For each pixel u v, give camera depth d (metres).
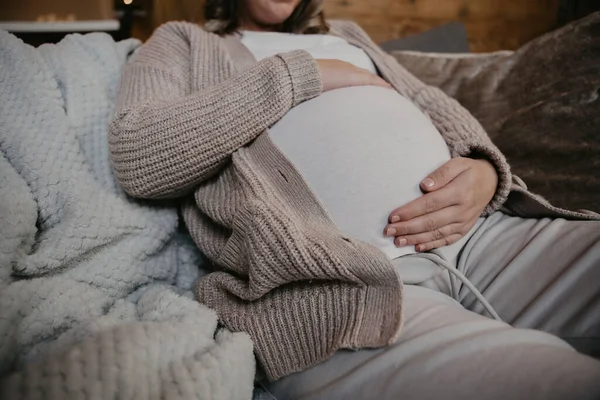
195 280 0.88
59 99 0.82
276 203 0.66
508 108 1.28
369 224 0.73
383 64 1.10
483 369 0.50
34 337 0.58
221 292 0.73
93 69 0.91
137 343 0.55
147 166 0.74
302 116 0.80
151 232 0.79
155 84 0.85
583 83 1.14
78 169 0.76
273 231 0.60
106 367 0.51
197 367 0.56
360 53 1.10
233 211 0.71
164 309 0.68
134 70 0.89
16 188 0.69
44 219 0.73
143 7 1.67
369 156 0.76
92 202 0.74
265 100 0.77
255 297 0.65
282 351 0.65
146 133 0.73
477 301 0.78
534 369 0.48
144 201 0.82
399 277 0.61
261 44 1.06
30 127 0.75
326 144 0.76
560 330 0.67
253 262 0.61
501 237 0.85
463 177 0.79
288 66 0.78
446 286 0.80
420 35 1.79
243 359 0.61
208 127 0.73
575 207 1.01
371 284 0.62
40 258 0.65
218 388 0.56
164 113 0.74
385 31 2.08
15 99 0.76
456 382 0.50
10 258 0.61
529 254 0.77
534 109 1.20
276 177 0.74
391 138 0.79
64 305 0.62
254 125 0.76
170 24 1.00
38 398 0.47
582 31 1.23
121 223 0.75
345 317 0.62
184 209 0.85
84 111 0.84
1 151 0.73
